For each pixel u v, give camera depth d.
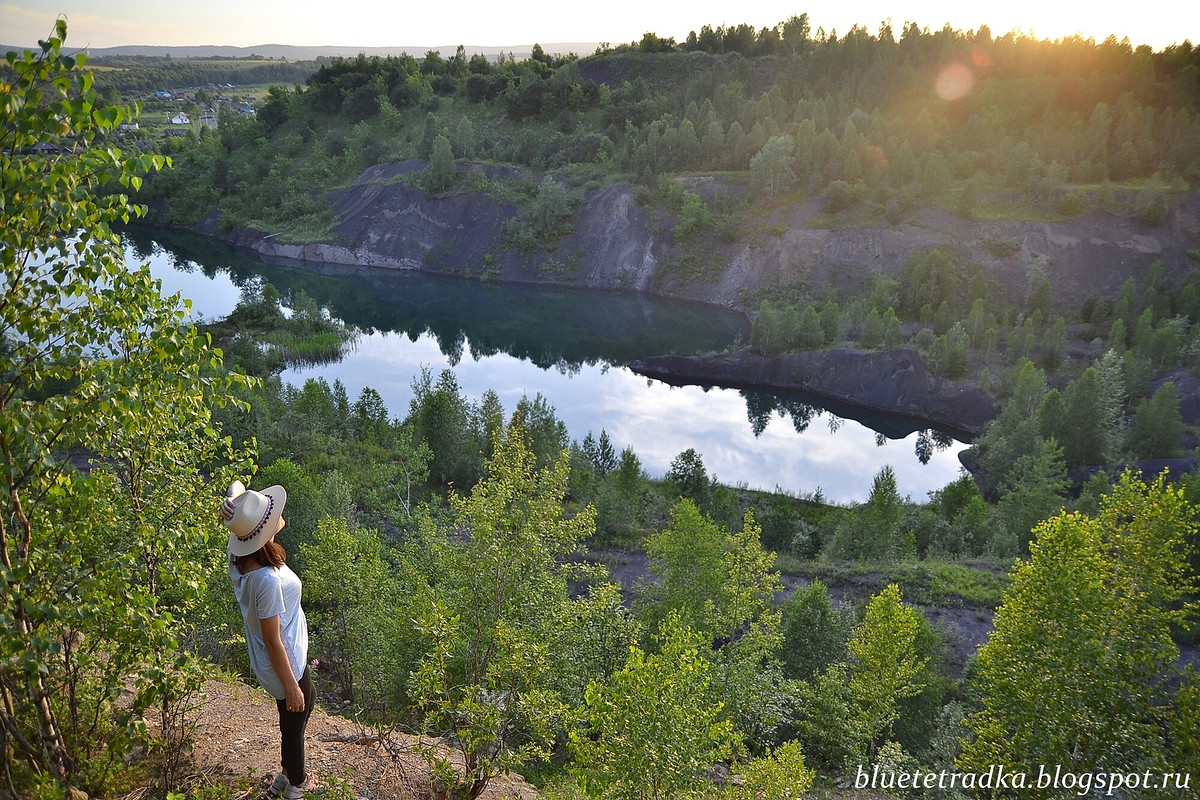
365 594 20.48
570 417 95.81
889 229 146.75
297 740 5.94
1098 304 118.50
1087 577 18.72
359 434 70.06
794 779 9.44
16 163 4.74
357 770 7.31
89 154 4.92
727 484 75.06
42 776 5.08
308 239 192.62
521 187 189.38
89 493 5.37
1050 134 156.25
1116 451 75.38
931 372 101.56
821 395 107.69
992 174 156.50
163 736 6.35
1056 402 74.56
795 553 50.56
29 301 5.12
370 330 134.00
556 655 17.72
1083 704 18.42
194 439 6.66
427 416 59.56
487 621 13.62
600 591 16.75
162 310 5.76
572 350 127.81
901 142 165.88
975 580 39.62
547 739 8.64
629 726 8.00
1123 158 148.62
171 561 6.16
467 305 154.12
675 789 7.97
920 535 55.06
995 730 19.89
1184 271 128.50
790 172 164.50
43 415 4.81
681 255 165.88
